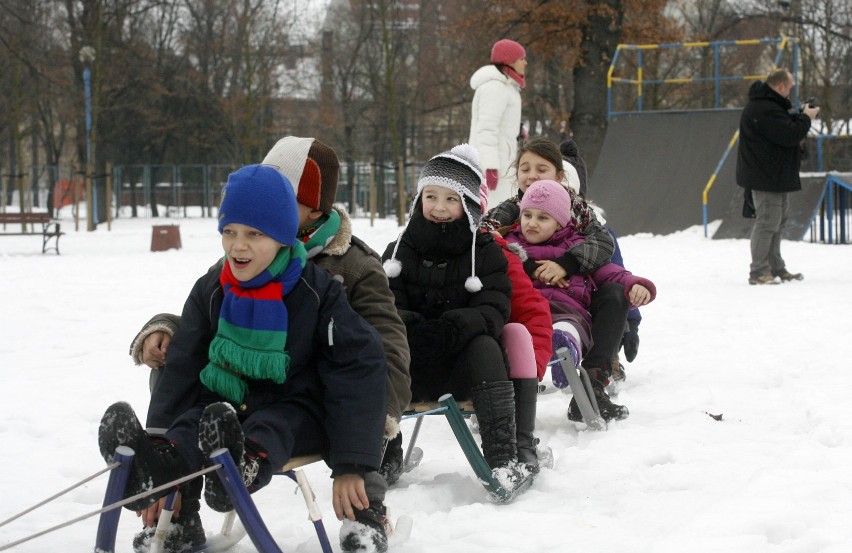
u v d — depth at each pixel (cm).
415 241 443
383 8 3566
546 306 474
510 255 478
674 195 2177
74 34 3841
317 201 363
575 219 562
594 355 542
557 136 3941
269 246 315
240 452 280
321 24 4984
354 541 338
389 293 370
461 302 439
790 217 1966
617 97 3691
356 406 316
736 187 2127
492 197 1039
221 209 317
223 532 356
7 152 5275
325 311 323
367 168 4672
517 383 443
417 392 436
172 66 4688
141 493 276
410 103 4503
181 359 326
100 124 4303
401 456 438
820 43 4159
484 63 3228
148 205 4506
